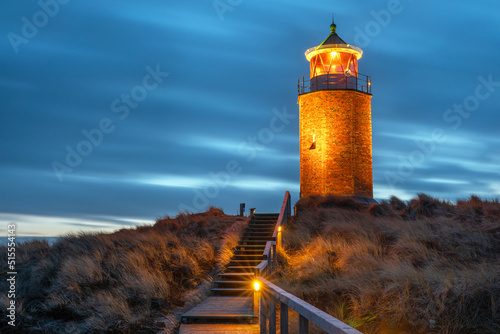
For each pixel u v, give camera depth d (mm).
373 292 10453
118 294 13344
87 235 20109
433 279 10422
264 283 8016
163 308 12875
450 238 14367
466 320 8914
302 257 16234
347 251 14586
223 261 17109
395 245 14820
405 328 8992
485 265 10992
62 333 11414
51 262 16266
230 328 9883
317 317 4289
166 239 19219
